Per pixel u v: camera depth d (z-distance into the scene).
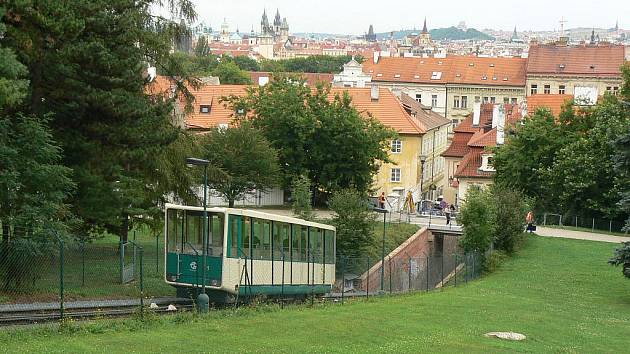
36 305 28.33
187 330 25.05
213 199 71.88
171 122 42.91
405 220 70.94
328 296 40.78
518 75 153.62
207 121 87.50
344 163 74.06
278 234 36.31
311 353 22.52
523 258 57.72
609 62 146.88
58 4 32.69
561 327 30.92
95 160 36.28
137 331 24.39
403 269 56.84
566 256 58.56
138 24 40.59
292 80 78.00
